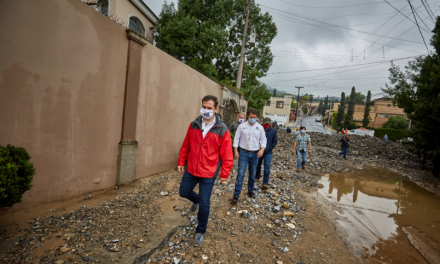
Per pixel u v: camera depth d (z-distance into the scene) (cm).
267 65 1894
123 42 406
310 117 8600
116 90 404
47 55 292
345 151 1254
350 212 482
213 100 269
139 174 485
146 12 1039
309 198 534
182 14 1118
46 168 310
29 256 216
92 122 367
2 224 260
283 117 5212
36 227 263
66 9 307
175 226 304
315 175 802
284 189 558
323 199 545
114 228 284
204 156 262
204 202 263
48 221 279
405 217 486
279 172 725
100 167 394
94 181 385
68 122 330
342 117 4944
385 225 435
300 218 407
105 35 370
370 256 318
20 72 266
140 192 412
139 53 441
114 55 391
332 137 1856
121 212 328
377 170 1044
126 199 374
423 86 945
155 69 496
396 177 926
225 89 957
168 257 249
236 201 412
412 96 1099
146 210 344
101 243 251
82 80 341
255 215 384
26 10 265
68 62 318
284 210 428
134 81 436
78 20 325
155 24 1131
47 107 300
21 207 290
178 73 591
